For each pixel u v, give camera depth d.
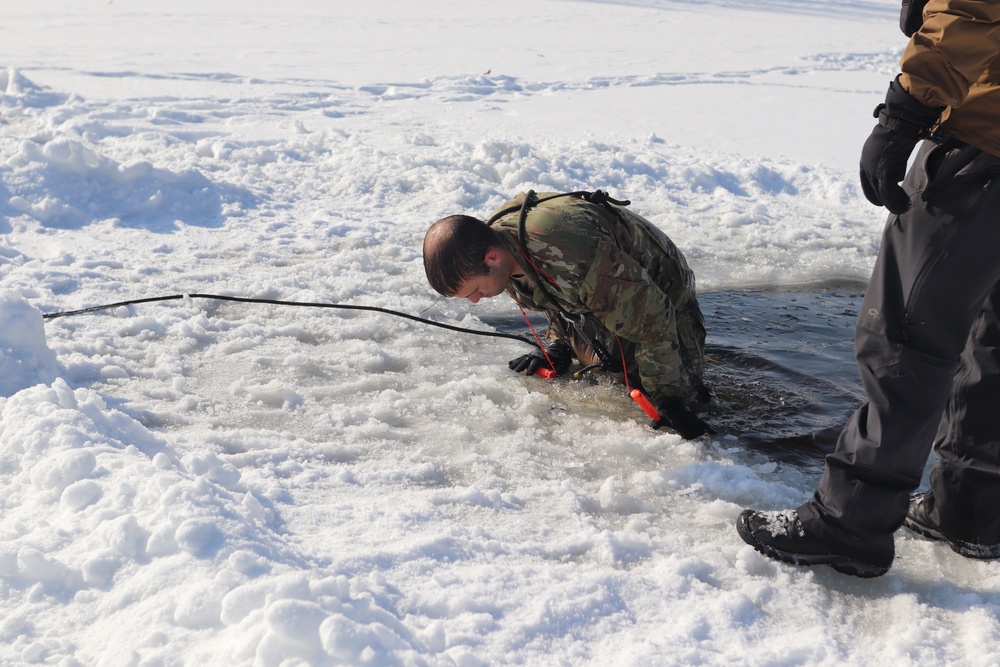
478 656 1.85
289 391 3.35
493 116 9.74
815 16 25.94
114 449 2.46
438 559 2.22
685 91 12.58
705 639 2.03
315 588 1.81
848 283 5.18
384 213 5.98
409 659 1.69
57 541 2.05
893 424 2.15
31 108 7.86
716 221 6.28
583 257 2.85
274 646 1.66
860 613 2.23
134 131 7.41
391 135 7.98
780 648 2.01
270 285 4.48
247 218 5.68
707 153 8.19
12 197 5.29
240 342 3.81
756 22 23.67
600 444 3.14
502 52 16.08
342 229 5.54
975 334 2.36
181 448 2.82
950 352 2.11
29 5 20.72
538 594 2.11
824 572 2.40
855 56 17.66
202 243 5.18
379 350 3.82
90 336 3.75
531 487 2.78
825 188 7.24
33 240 4.99
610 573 2.23
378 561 2.16
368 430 3.11
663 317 3.00
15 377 3.09
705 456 3.12
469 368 3.76
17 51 13.45
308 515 2.40
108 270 4.60
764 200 6.96
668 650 1.96
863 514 2.24
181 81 10.98
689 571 2.32
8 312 3.18
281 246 5.21
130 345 3.72
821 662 1.99
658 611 2.13
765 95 12.49
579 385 3.64
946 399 2.15
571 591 2.12
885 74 15.51
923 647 2.05
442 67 13.85
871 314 2.17
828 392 3.70
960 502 2.42
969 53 1.79
